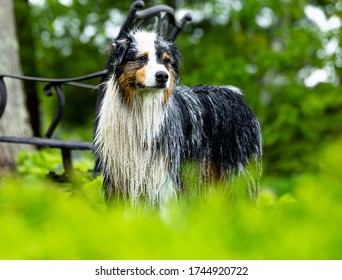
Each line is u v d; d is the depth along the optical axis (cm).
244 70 2364
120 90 740
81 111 2797
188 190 775
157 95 732
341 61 2570
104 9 2575
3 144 1212
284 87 2572
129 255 234
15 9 2095
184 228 288
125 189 750
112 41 789
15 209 303
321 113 2527
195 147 787
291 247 224
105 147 754
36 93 2062
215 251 229
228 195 808
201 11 2703
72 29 2584
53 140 923
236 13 2475
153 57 729
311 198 261
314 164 2331
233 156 830
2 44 1292
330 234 225
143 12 911
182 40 2681
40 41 2528
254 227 236
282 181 1725
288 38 2533
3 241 243
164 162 743
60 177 949
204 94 828
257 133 868
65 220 265
